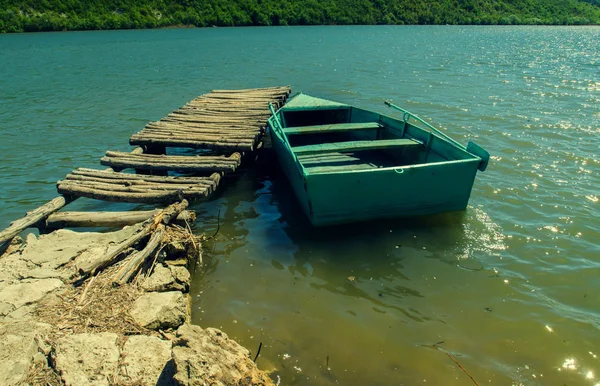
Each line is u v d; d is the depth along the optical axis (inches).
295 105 476.4
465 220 304.2
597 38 2230.6
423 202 294.8
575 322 211.2
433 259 261.3
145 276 228.8
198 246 264.8
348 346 197.9
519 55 1357.0
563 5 3944.4
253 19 2947.8
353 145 346.3
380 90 799.1
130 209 346.3
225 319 215.8
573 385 177.8
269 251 273.7
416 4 3430.1
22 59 1314.0
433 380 180.1
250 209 334.0
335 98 739.4
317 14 3083.2
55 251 241.4
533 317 214.5
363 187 277.9
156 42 1839.3
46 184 399.9
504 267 253.4
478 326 209.3
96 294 205.2
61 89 848.3
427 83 855.7
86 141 523.2
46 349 167.3
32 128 578.2
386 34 2381.9
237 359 161.5
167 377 158.1
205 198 355.6
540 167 401.1
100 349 167.6
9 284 209.9
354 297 230.2
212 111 515.5
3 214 340.8
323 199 278.4
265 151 440.8
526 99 684.7
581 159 418.3
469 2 3612.2
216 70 1077.8
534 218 308.7
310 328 209.2
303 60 1259.8
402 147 352.8
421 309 220.7
